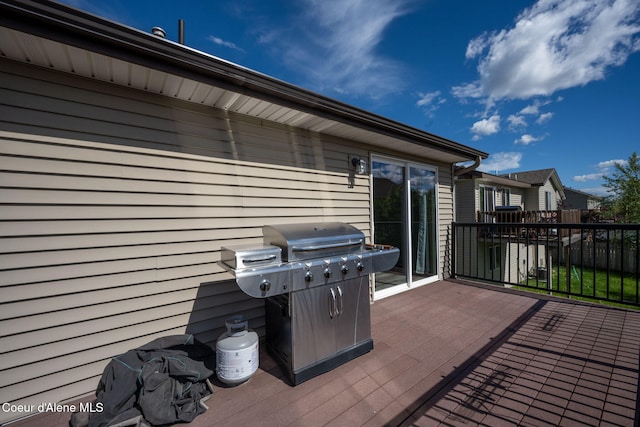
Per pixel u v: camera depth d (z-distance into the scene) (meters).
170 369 1.72
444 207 5.08
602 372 1.98
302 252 2.04
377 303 3.65
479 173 8.45
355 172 3.62
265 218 2.79
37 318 1.75
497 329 2.78
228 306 2.52
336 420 1.59
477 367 2.10
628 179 11.99
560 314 3.14
